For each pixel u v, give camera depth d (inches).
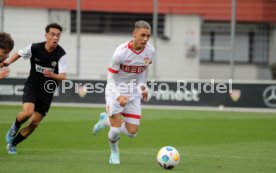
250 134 2044.8
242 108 2997.0
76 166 1249.4
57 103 2992.1
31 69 1386.6
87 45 3410.4
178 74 3518.7
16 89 2970.0
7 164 1248.8
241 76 4165.8
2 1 3031.5
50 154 1440.7
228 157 1471.5
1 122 2170.3
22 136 1408.7
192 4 3555.6
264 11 3934.5
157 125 2260.1
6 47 1213.1
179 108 3011.8
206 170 1244.5
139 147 1648.6
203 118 2581.2
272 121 2534.5
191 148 1647.4
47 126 2098.9
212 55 4170.8
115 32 3575.3
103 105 2992.1
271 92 2992.1
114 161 1300.4
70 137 1822.1
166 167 1228.5
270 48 4128.9
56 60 1378.0
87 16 3533.5
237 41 4126.5
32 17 3238.2
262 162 1398.9
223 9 3769.7
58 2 3309.5
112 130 1261.1
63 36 3334.2
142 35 1218.0
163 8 3565.5
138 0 3599.9
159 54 3508.9
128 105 1306.6
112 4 3580.2
